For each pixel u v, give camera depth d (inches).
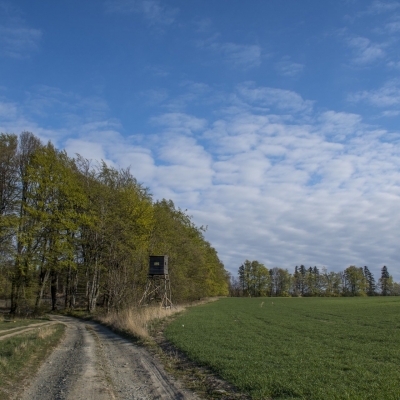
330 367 471.2
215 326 966.4
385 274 5767.7
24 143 1568.7
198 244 2694.4
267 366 475.2
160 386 426.0
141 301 1465.3
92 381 439.5
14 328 1058.7
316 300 3181.6
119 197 1588.3
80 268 1736.0
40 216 1477.6
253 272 5536.4
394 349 617.6
